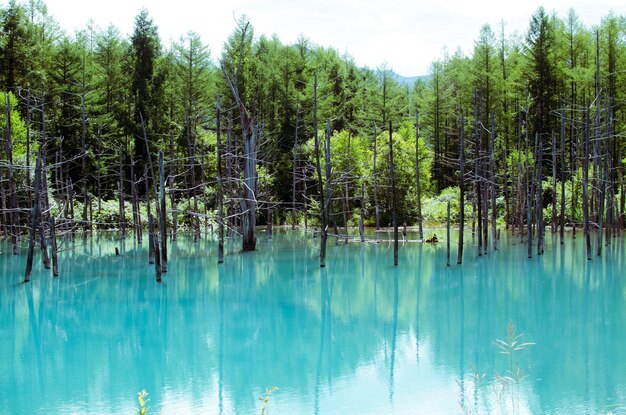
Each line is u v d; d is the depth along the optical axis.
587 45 53.84
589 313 18.59
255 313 19.50
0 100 41.00
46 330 17.47
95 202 52.16
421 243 40.22
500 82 56.91
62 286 24.53
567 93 54.81
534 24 55.00
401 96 76.00
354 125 69.25
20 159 40.25
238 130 57.00
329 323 17.92
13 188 32.22
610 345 14.86
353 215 53.97
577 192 48.41
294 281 25.62
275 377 12.99
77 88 53.41
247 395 11.88
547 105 54.62
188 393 12.04
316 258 33.00
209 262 31.62
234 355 14.73
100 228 50.84
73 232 39.59
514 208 45.44
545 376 12.50
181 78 59.91
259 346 15.53
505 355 14.12
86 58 60.00
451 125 67.56
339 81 71.94
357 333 16.64
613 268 27.53
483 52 57.56
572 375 12.53
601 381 12.10
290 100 62.22
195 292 23.25
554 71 54.19
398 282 24.97
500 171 54.22
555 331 16.38
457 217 54.19
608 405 10.77
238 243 41.72
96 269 29.02
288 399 11.58
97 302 21.39
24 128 42.38
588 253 29.91
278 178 60.06
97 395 11.98
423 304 20.45
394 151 53.56
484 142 57.44
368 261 31.56
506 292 22.36
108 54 62.69
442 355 14.29
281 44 76.50
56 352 15.17
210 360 14.34
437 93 66.44
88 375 13.29
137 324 18.14
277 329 17.33
